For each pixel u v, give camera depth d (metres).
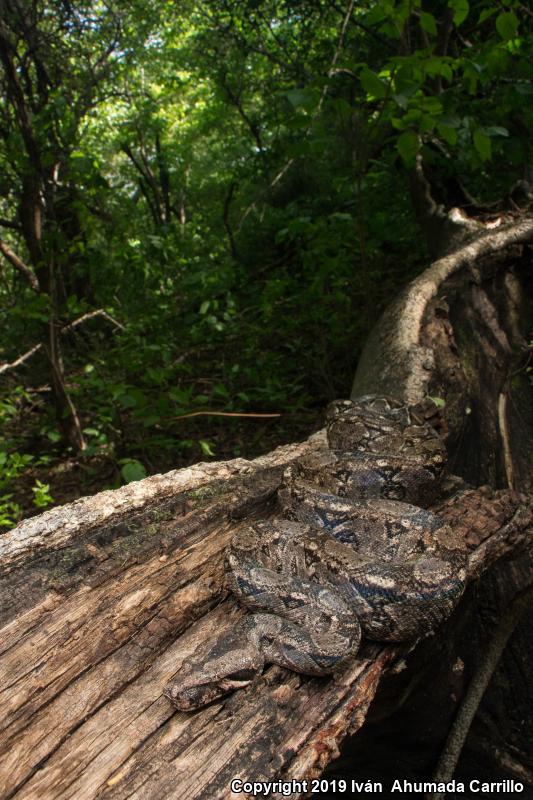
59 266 9.98
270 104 16.86
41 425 10.47
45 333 9.35
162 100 20.27
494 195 12.09
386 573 3.78
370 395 5.75
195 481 5.01
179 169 21.42
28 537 4.24
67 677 3.26
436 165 11.28
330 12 14.46
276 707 3.17
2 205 14.47
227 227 16.53
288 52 15.53
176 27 16.83
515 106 9.57
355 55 13.12
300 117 7.41
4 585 3.79
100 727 3.05
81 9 12.78
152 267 13.59
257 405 10.35
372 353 6.82
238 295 14.16
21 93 8.45
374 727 4.75
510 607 4.60
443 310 7.01
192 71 18.55
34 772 2.86
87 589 3.77
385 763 4.99
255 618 3.53
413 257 12.82
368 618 3.71
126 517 4.53
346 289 11.69
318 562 3.96
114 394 7.80
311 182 15.71
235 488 4.84
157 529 4.30
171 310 13.02
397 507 4.43
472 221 9.64
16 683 3.21
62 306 9.93
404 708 4.68
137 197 21.97
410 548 4.21
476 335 7.27
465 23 12.31
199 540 4.27
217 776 2.82
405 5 7.39
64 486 8.61
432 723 4.80
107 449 8.65
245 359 11.19
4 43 8.26
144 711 3.13
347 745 4.90
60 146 9.22
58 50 11.39
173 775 2.82
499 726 4.79
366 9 12.91
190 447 9.20
